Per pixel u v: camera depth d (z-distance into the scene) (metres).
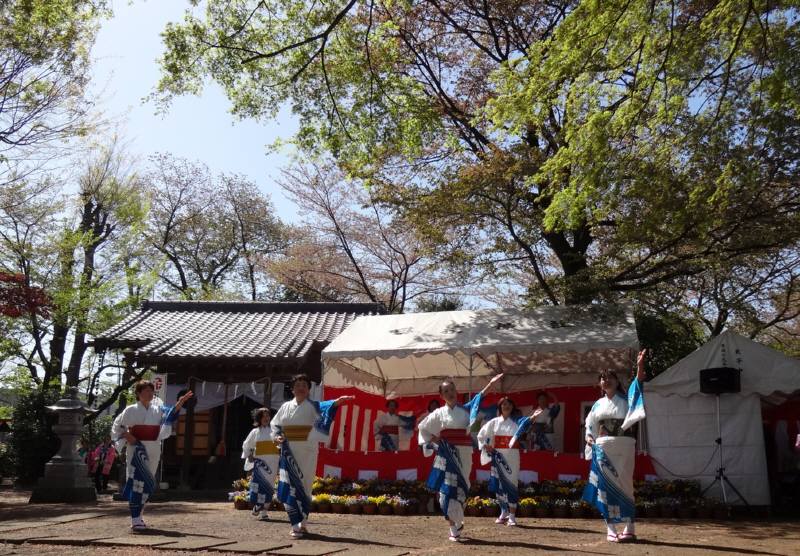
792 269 17.48
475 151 16.25
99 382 22.94
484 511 9.81
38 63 13.43
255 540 6.61
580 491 10.13
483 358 14.30
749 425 11.12
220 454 16.31
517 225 15.12
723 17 8.64
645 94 9.32
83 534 7.02
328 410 7.05
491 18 16.14
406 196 15.15
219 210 32.78
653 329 16.28
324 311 18.66
